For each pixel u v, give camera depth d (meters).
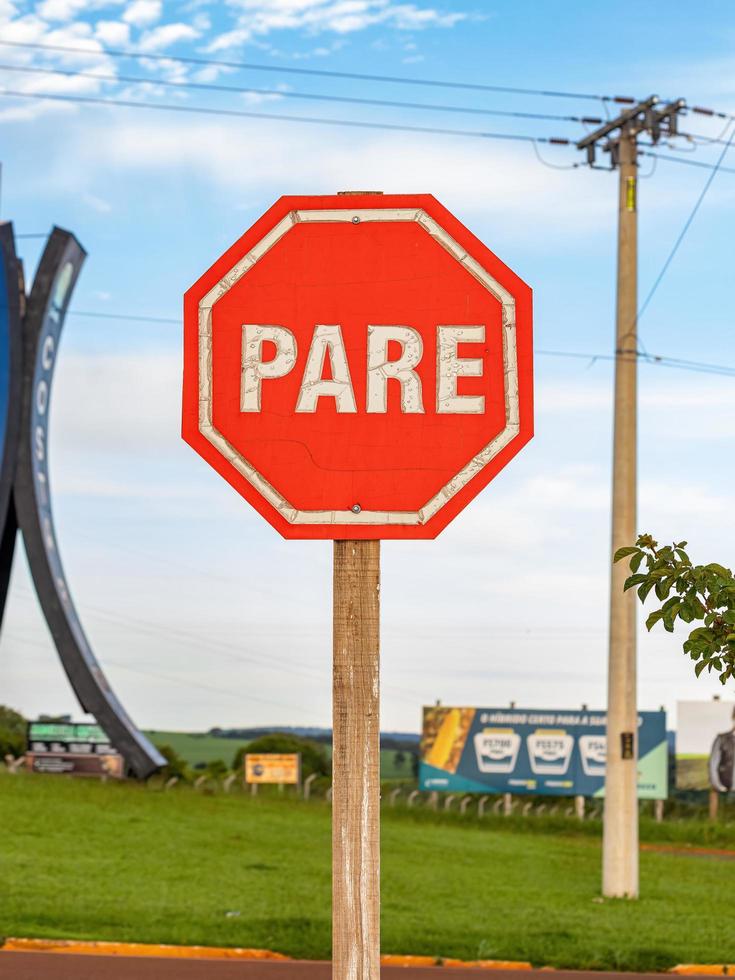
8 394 36.22
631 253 23.55
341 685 4.00
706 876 26.59
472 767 42.53
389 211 4.13
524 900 21.64
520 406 4.07
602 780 41.91
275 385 4.10
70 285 37.81
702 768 41.84
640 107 23.78
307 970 15.31
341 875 3.90
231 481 4.08
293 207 4.14
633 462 22.92
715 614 5.30
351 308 4.11
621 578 22.81
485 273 4.11
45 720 37.97
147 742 38.28
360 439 4.09
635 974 16.12
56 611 37.00
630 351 23.14
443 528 4.05
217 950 16.31
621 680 22.73
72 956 15.81
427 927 18.27
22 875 21.36
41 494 36.84
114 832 27.56
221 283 4.12
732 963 16.69
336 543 4.09
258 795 38.62
